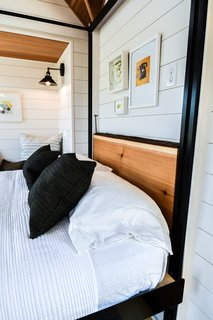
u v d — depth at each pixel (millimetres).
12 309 666
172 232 1052
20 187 1570
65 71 2434
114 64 1651
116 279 821
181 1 1012
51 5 1949
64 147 2660
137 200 974
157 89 1188
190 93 909
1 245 857
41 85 2875
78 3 1737
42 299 704
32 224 947
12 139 2850
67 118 2414
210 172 947
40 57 2676
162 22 1142
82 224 904
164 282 992
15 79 2746
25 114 2867
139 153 1287
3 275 721
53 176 1045
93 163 1067
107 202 960
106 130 1972
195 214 1008
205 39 864
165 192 1083
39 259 795
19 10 1847
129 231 916
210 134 936
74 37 2086
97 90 2082
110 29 1764
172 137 1117
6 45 2285
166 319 1141
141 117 1383
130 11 1452
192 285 1088
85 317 764
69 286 746
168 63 1108
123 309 842
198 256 1038
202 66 880
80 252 841
